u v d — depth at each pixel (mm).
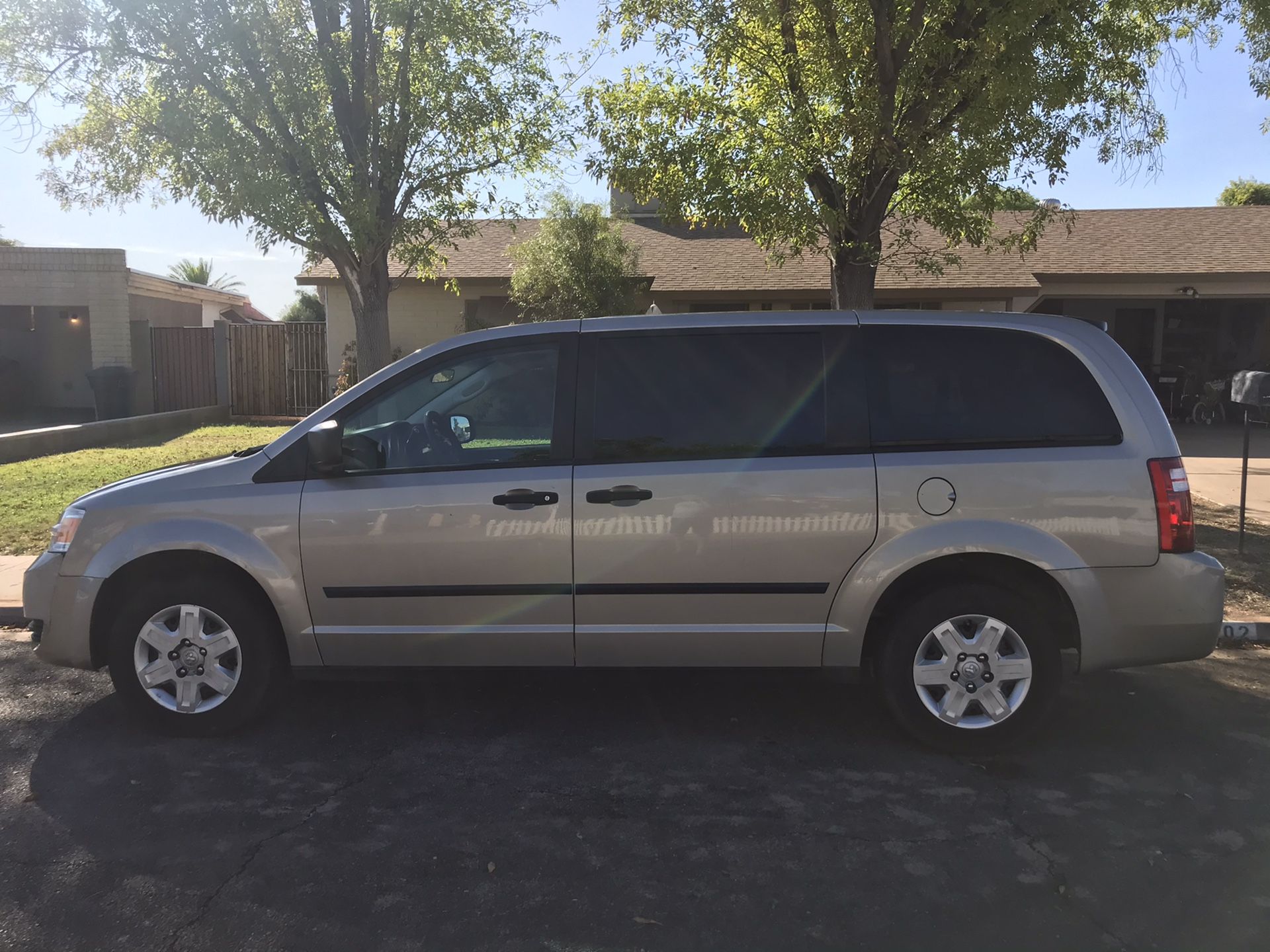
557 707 4766
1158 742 4301
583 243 14500
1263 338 18578
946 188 7898
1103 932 2852
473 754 4188
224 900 3025
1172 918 2924
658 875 3189
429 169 8914
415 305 17719
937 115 7930
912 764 4066
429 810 3656
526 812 3643
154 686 4301
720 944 2803
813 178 8133
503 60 8789
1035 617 4000
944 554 3943
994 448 4000
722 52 8148
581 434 4156
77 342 20797
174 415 15867
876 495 3975
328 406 4344
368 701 4840
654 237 19703
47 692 4965
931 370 4117
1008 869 3215
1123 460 3949
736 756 4160
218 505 4184
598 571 4082
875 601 4023
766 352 4188
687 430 4117
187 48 7727
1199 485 10547
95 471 10953
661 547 4047
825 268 16906
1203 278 16203
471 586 4129
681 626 4125
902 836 3445
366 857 3297
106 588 4266
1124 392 4039
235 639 4254
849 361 4125
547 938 2834
